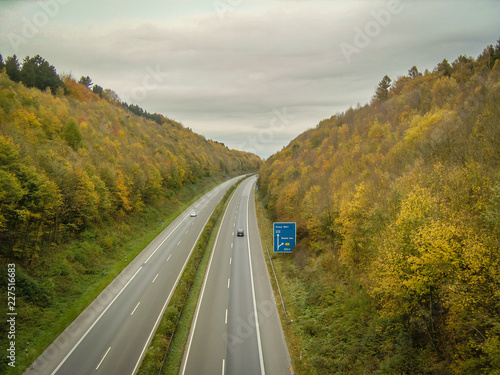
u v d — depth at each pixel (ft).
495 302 48.11
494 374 43.83
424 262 56.08
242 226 234.99
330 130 369.09
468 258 50.85
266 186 337.31
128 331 90.33
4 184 102.06
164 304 107.55
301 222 174.09
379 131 203.10
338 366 74.23
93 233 156.46
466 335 54.85
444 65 311.06
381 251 68.59
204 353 80.43
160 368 72.23
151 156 307.37
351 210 106.42
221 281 130.00
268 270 143.33
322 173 206.08
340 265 118.93
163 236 200.75
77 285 118.42
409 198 68.54
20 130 152.76
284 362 77.61
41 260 119.03
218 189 439.22
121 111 396.37
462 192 70.44
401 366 62.23
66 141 184.96
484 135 90.38
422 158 110.63
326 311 98.17
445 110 146.30
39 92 252.21
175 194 321.52
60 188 137.08
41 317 95.09
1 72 246.06
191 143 556.10
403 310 63.87
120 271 138.21
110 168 191.21
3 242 109.81
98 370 73.05
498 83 134.51
